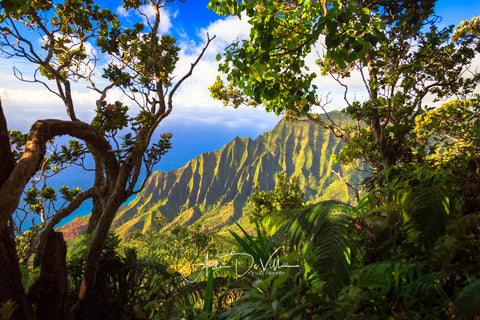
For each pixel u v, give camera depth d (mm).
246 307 1397
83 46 7445
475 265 1248
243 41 4133
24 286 1515
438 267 1358
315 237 1521
